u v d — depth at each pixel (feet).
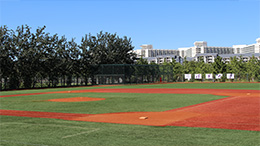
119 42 264.72
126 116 46.55
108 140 28.68
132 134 31.45
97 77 219.41
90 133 32.30
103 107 61.57
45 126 37.45
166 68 254.88
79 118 44.96
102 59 241.35
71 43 214.90
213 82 250.57
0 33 173.06
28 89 170.30
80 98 87.92
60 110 56.59
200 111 51.96
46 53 193.47
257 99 77.36
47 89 165.07
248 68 287.48
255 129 33.68
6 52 170.09
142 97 89.30
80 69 217.77
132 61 276.41
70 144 27.22
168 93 108.47
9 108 61.16
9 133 32.83
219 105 62.39
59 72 200.75
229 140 27.99
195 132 32.12
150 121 40.73
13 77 172.55
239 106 59.93
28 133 32.73
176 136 30.12
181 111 52.44
